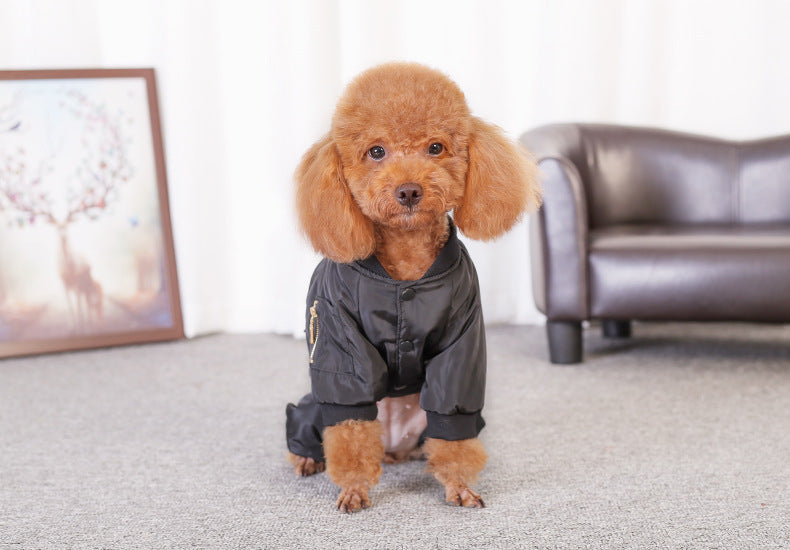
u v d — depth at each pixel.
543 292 2.78
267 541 1.55
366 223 1.62
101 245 3.22
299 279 3.29
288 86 3.19
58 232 3.18
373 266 1.64
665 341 3.19
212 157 3.32
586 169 3.16
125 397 2.56
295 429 1.85
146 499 1.78
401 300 1.61
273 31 3.17
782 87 3.48
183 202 3.27
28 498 1.80
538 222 2.74
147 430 2.25
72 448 2.12
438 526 1.60
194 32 3.19
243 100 3.30
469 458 1.68
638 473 1.86
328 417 1.67
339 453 1.67
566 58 3.33
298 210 1.65
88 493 1.82
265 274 3.42
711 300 2.58
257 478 1.89
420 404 1.69
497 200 1.63
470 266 1.73
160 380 2.75
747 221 3.22
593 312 2.71
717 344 3.13
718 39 3.49
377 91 1.56
